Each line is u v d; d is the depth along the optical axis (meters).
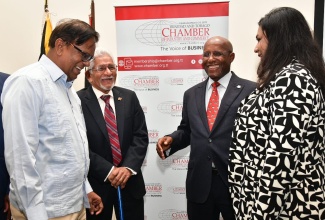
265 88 1.12
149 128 2.61
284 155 0.96
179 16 2.47
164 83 2.56
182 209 2.63
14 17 2.82
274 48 1.12
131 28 2.53
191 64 2.51
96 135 1.87
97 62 1.90
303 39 1.10
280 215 1.05
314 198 1.03
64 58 1.32
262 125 1.08
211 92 2.03
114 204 1.97
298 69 1.03
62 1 2.76
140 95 2.59
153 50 2.53
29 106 1.18
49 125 1.25
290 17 1.12
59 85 1.35
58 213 1.29
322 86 1.07
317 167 1.05
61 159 1.28
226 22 2.43
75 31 1.30
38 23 2.81
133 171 1.86
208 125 1.91
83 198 1.47
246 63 2.64
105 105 1.96
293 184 1.03
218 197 1.85
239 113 1.34
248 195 1.14
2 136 1.52
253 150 1.13
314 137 1.04
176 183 2.62
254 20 2.59
